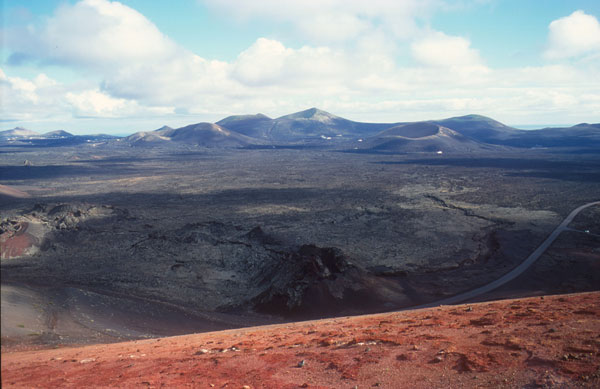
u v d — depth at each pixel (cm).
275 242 10756
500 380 1365
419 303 6725
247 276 8338
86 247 10600
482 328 2131
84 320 4594
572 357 1476
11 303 4612
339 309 6500
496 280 8012
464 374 1452
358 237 12331
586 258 9225
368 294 6994
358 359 1742
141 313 5275
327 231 13225
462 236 12362
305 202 19775
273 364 1805
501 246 10975
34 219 13050
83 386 1702
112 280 7706
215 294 7281
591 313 2256
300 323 4134
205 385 1567
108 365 2105
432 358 1653
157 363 2031
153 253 9838
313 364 1742
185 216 15862
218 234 11906
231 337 2944
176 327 4944
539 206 17412
